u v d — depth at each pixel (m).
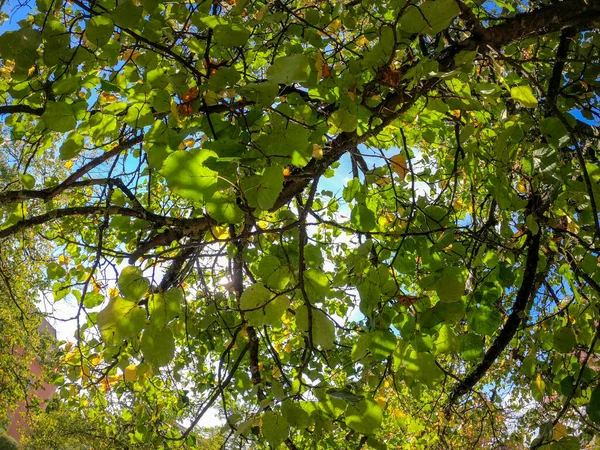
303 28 1.80
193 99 1.38
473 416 3.99
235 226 2.13
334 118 1.48
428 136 2.38
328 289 1.33
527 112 1.80
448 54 1.91
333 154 1.63
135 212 2.11
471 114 2.07
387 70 1.49
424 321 1.35
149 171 2.43
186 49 2.21
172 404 3.93
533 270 2.17
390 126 2.16
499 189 1.64
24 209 2.45
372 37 1.79
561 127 1.53
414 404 4.08
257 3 2.18
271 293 1.27
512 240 2.04
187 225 2.04
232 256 2.07
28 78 1.76
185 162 0.97
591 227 1.87
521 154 1.70
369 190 2.28
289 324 3.46
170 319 1.17
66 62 1.56
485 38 1.87
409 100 1.61
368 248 1.47
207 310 2.31
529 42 2.50
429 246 1.85
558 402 2.39
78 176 2.16
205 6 1.69
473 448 3.29
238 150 1.09
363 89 1.59
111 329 1.15
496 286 1.73
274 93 1.17
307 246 1.46
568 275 2.01
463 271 1.88
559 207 1.83
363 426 1.29
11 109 1.89
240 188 1.07
